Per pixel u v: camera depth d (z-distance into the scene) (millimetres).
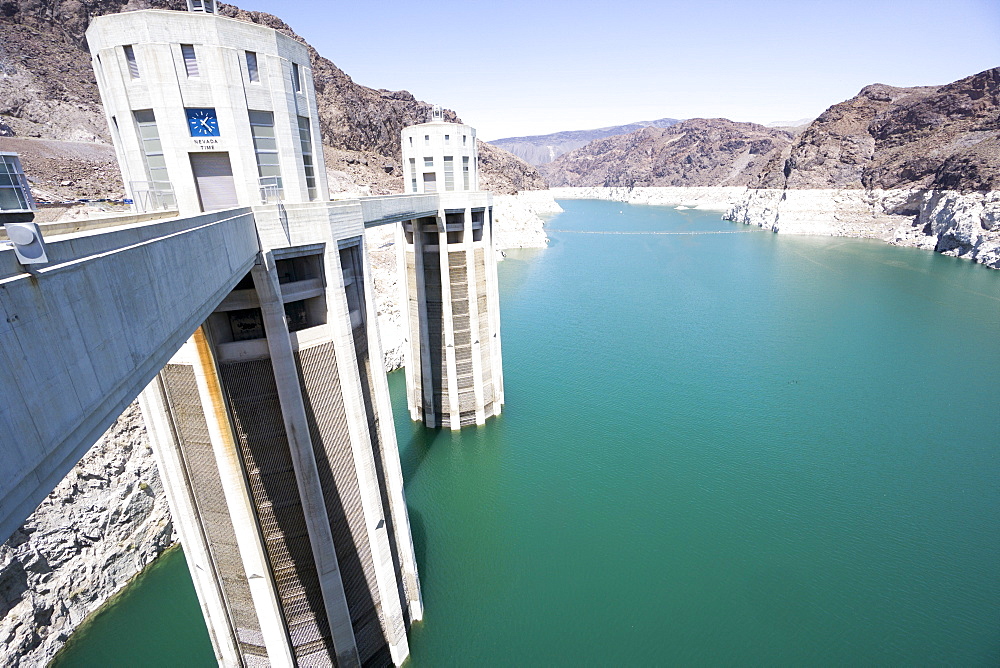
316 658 30375
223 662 30969
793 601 38062
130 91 23859
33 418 8125
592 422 63625
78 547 35781
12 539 32719
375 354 30422
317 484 27250
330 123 178125
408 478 53219
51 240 9023
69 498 35781
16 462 7660
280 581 28656
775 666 33500
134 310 11781
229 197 26312
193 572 28891
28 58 125250
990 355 83188
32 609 32531
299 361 26109
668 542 44000
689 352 85438
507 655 34375
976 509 47312
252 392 25688
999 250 139750
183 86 23875
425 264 56656
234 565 28328
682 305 113688
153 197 25797
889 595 38281
